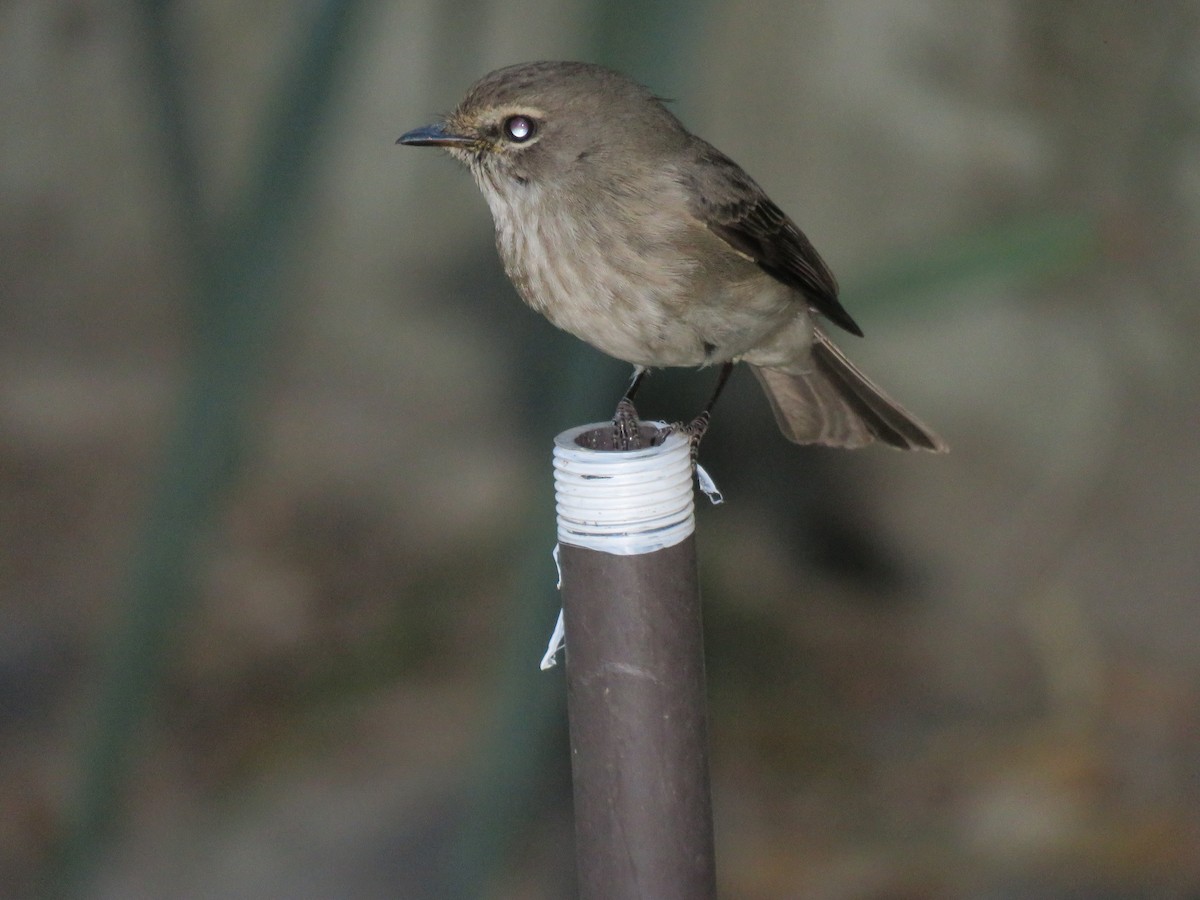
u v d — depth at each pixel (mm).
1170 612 12664
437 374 14312
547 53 12383
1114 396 12625
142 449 14609
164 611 5914
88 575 13469
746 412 12805
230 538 13578
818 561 13648
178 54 6086
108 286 15539
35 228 15484
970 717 12664
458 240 13836
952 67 12195
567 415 6996
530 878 10398
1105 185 12266
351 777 11367
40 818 10766
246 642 12688
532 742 6242
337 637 12812
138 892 10258
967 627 13211
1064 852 11188
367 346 14391
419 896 10070
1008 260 6500
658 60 6848
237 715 12008
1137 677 12555
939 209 12156
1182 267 12312
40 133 15344
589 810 4719
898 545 13258
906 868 11156
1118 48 12125
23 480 14273
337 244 13906
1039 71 12219
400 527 13914
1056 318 12547
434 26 12805
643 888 4699
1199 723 12195
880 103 12062
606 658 4586
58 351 15539
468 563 13531
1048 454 12727
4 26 15148
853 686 12922
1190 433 12508
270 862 10500
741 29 11945
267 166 5707
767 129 12078
